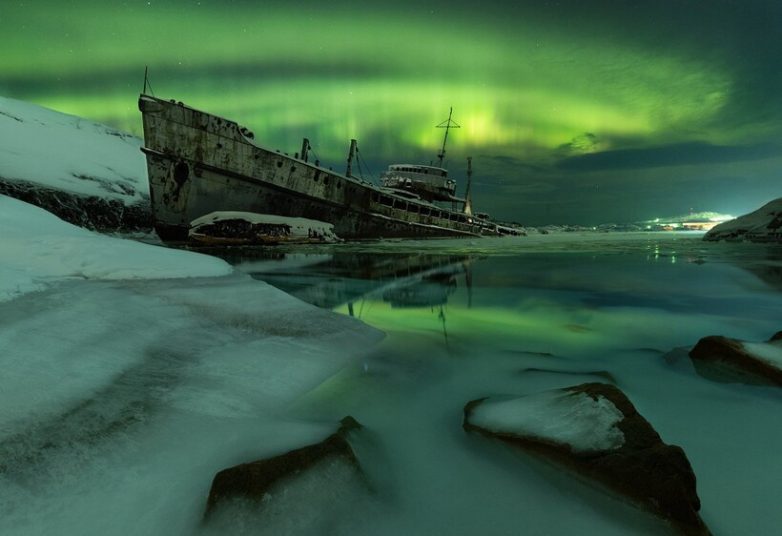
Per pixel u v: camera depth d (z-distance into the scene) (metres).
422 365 4.68
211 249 27.02
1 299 3.96
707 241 36.81
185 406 2.96
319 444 2.45
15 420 2.41
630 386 4.16
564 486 2.42
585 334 6.25
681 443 3.01
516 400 3.30
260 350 4.31
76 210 46.59
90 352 3.39
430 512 2.22
